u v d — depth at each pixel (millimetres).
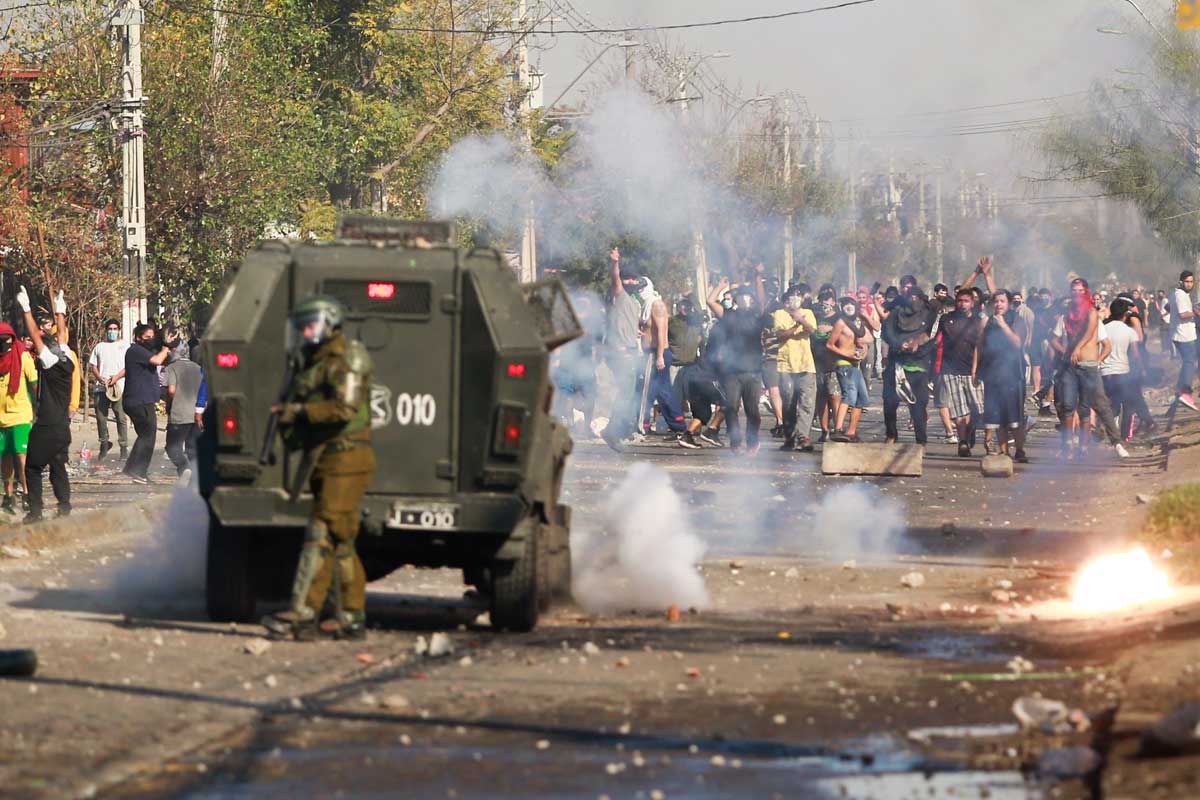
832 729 28547
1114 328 103188
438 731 28562
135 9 134625
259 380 40219
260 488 40188
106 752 26812
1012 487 78562
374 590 49250
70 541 62031
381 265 40312
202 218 162000
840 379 104562
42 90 157000
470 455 40219
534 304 44250
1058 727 28141
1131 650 34250
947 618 41781
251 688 32469
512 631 40781
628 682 33094
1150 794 22406
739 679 33344
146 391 87000
